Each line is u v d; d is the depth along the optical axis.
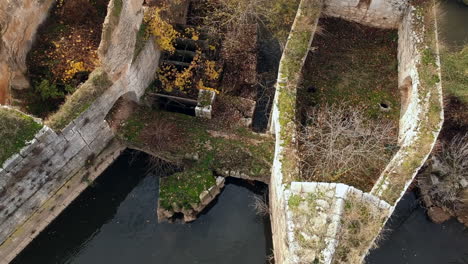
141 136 13.33
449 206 13.02
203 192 12.71
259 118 14.54
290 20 15.06
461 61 15.09
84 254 12.55
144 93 14.07
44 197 11.98
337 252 8.70
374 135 11.77
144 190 13.43
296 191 9.48
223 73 15.42
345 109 13.24
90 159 12.80
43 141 10.62
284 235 9.62
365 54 14.44
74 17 14.59
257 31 16.14
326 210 9.14
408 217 13.05
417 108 11.13
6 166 10.12
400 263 12.19
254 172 12.90
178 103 14.50
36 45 14.12
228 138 13.34
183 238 12.56
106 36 10.70
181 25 15.94
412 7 13.12
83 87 11.46
